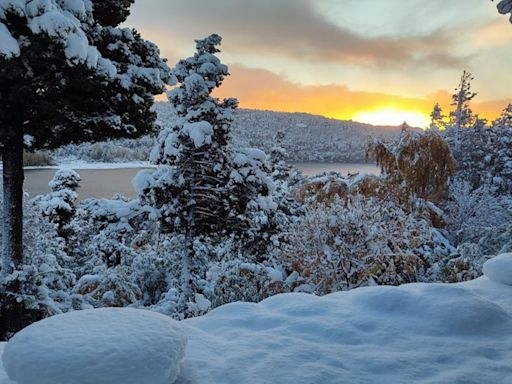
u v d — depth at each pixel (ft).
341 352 10.25
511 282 16.12
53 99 26.30
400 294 13.26
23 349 8.27
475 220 57.88
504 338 11.05
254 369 9.23
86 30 28.04
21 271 25.71
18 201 26.50
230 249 44.19
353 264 29.35
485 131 116.88
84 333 8.83
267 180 39.01
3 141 24.84
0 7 20.63
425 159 48.98
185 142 36.60
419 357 9.96
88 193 127.54
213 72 36.50
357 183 47.01
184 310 35.99
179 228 39.11
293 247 31.86
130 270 45.14
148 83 30.25
